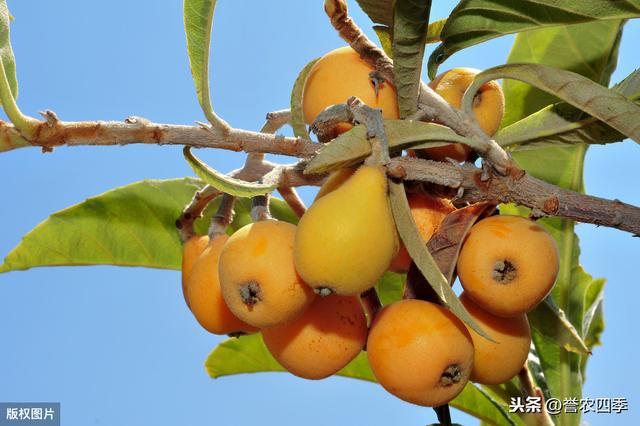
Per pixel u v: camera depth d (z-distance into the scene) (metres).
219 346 0.86
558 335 0.71
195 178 0.81
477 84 0.64
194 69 0.62
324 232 0.60
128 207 0.81
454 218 0.64
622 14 0.65
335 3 0.65
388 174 0.61
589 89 0.63
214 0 0.61
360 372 0.83
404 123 0.62
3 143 0.60
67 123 0.60
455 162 0.63
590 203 0.63
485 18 0.66
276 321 0.63
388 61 0.65
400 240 0.62
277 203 0.81
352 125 0.63
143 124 0.61
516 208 0.82
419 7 0.62
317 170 0.61
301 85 0.68
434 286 0.60
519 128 0.67
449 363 0.63
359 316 0.65
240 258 0.63
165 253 0.82
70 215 0.81
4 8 0.60
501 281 0.63
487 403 0.77
